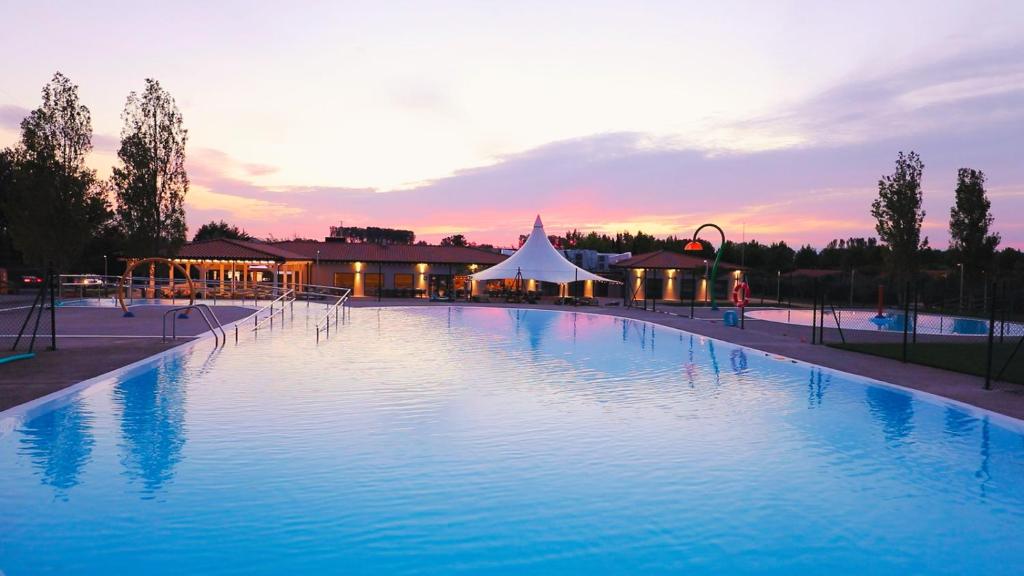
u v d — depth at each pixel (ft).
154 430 30.12
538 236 145.79
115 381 40.93
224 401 36.40
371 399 37.47
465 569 17.28
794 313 120.98
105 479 23.63
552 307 130.31
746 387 42.55
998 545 19.33
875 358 52.90
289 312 106.63
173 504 21.36
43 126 118.01
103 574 16.80
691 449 28.27
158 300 117.60
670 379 45.52
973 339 69.26
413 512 20.99
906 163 132.46
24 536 18.99
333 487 23.06
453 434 30.09
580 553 18.37
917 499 22.85
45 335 62.85
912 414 34.91
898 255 132.46
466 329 83.20
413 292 160.56
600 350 62.08
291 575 16.87
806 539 19.54
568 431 30.91
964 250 131.23
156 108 131.23
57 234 116.78
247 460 25.94
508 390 40.78
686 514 21.21
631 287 173.17
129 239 128.77
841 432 31.30
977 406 33.99
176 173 133.90
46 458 25.99
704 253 250.98
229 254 142.41
